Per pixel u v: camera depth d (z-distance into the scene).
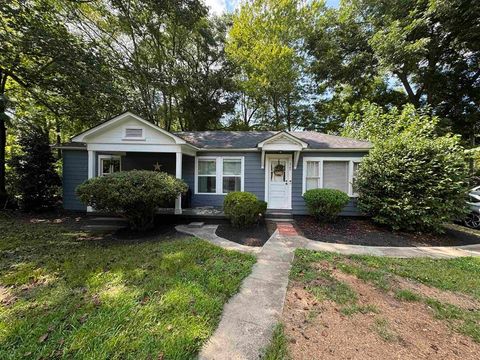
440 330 2.63
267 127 22.31
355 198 8.98
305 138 10.45
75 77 8.88
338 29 16.59
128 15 12.81
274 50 17.95
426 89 15.61
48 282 3.42
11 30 8.23
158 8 12.33
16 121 11.16
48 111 11.51
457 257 5.25
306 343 2.33
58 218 8.41
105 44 13.41
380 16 14.57
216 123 20.31
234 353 2.16
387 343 2.38
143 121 7.99
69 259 4.34
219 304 2.94
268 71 18.66
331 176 9.27
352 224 7.97
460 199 7.03
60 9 10.55
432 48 13.48
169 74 15.54
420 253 5.47
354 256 4.96
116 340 2.23
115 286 3.31
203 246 5.18
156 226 7.34
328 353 2.21
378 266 4.47
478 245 6.33
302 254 4.98
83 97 9.73
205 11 13.41
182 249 4.96
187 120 19.39
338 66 16.66
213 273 3.82
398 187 7.18
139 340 2.25
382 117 11.82
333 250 5.40
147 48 15.79
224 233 6.58
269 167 9.52
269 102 21.17
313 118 21.66
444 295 3.48
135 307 2.80
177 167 8.11
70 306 2.80
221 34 18.92
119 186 6.14
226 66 19.30
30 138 9.59
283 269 4.21
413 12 12.61
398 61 12.95
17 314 2.64
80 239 5.95
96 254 4.64
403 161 7.15
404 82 16.50
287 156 9.41
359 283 3.74
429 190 6.91
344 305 3.07
